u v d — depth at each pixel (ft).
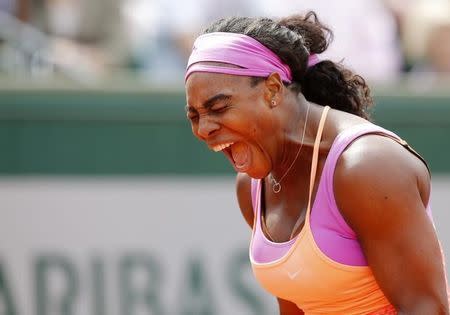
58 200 62.54
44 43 72.79
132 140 63.00
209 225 63.67
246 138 30.32
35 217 62.39
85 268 62.64
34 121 62.13
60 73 70.69
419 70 77.97
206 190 63.67
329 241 30.09
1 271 62.23
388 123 64.85
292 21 32.45
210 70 29.84
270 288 32.65
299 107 31.45
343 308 31.50
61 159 62.49
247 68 29.91
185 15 76.84
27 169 62.28
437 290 29.14
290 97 31.17
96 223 62.75
